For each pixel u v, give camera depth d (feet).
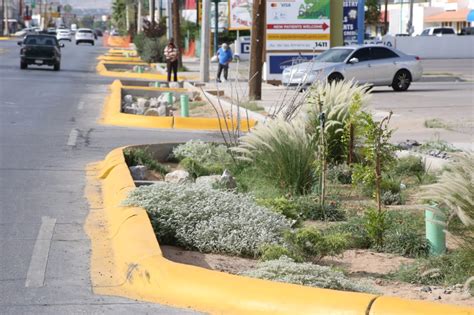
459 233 29.01
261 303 23.70
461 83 128.77
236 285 24.54
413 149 54.29
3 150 56.24
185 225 32.01
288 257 28.78
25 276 27.84
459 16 285.43
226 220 31.68
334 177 45.39
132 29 393.29
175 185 35.42
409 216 36.60
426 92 109.29
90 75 148.66
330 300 22.81
